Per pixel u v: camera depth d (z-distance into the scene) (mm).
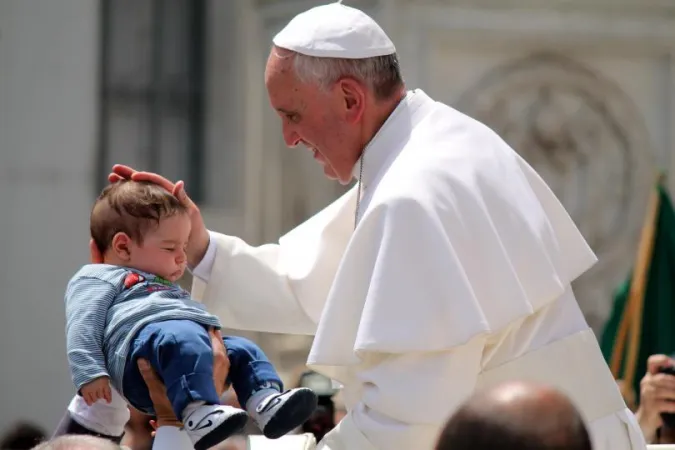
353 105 12164
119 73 32312
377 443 11008
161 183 12016
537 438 6949
